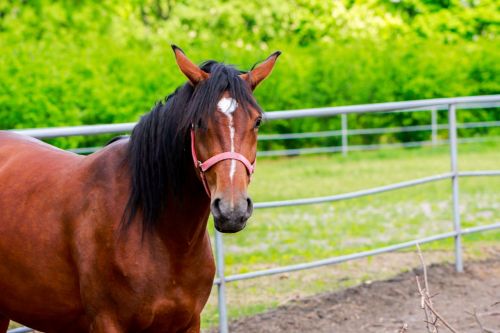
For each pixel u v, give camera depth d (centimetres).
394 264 935
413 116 2130
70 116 1783
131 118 1852
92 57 1909
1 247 479
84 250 447
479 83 2202
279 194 1423
